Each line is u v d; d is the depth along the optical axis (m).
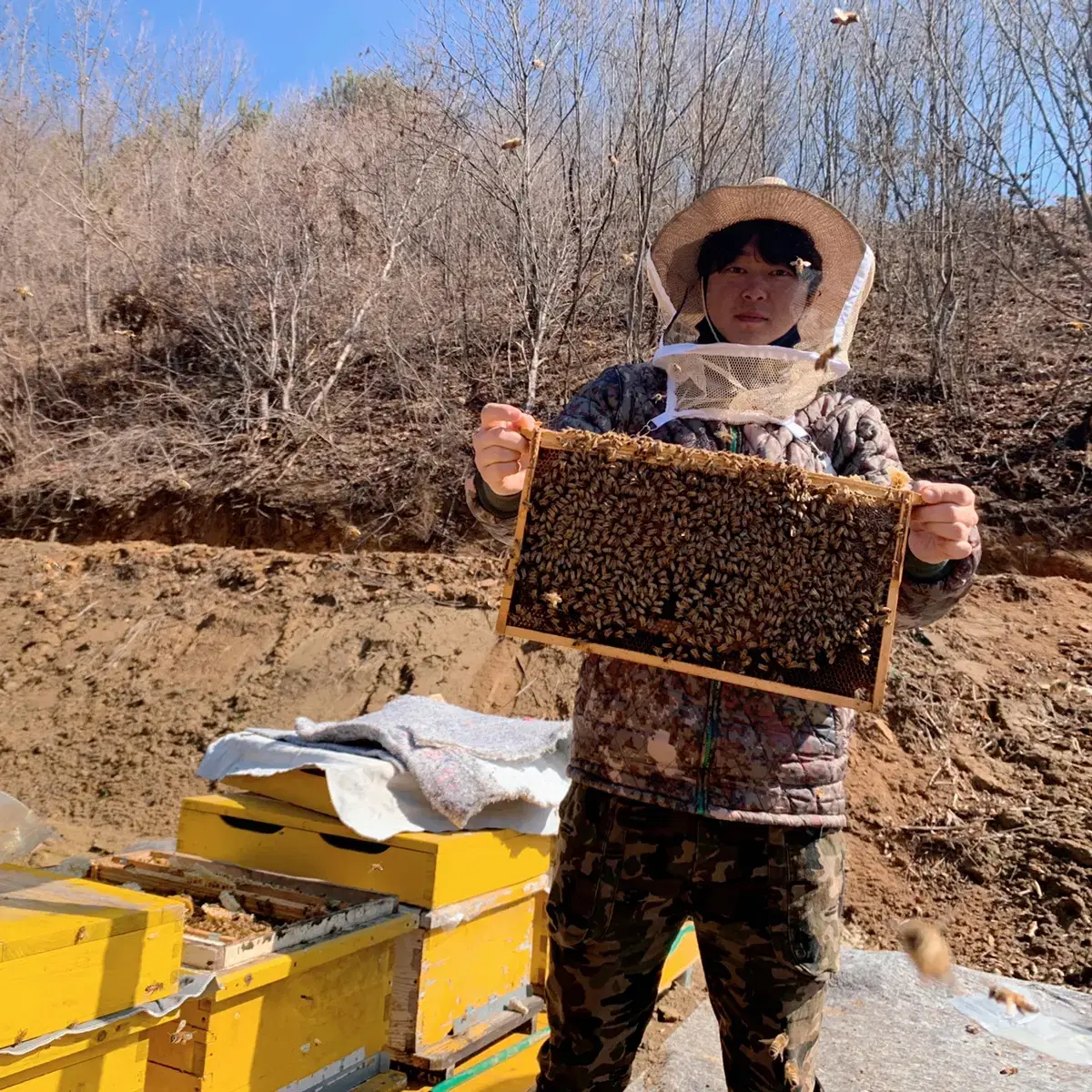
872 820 5.44
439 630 6.99
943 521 2.07
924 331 10.21
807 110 11.29
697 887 2.20
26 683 7.42
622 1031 2.27
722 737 2.14
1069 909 4.75
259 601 7.70
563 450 2.21
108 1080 2.15
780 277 2.47
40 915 2.07
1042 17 9.29
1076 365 9.04
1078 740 5.82
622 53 10.91
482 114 10.91
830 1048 3.65
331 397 10.43
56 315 13.66
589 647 2.14
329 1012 2.83
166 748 6.55
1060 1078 3.45
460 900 3.23
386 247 11.55
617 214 10.91
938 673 6.26
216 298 11.89
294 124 15.09
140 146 15.88
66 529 9.64
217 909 2.81
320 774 3.40
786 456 2.36
